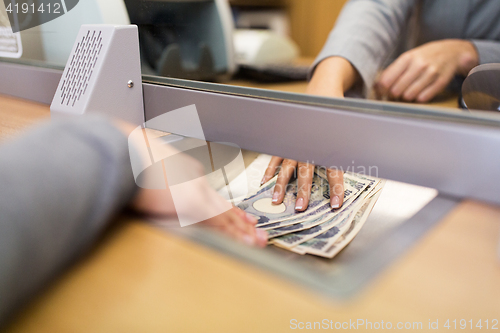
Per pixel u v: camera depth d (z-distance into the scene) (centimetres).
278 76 93
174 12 68
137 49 53
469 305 19
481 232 26
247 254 23
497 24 97
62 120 25
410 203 31
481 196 29
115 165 23
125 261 23
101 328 18
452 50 83
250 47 122
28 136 22
